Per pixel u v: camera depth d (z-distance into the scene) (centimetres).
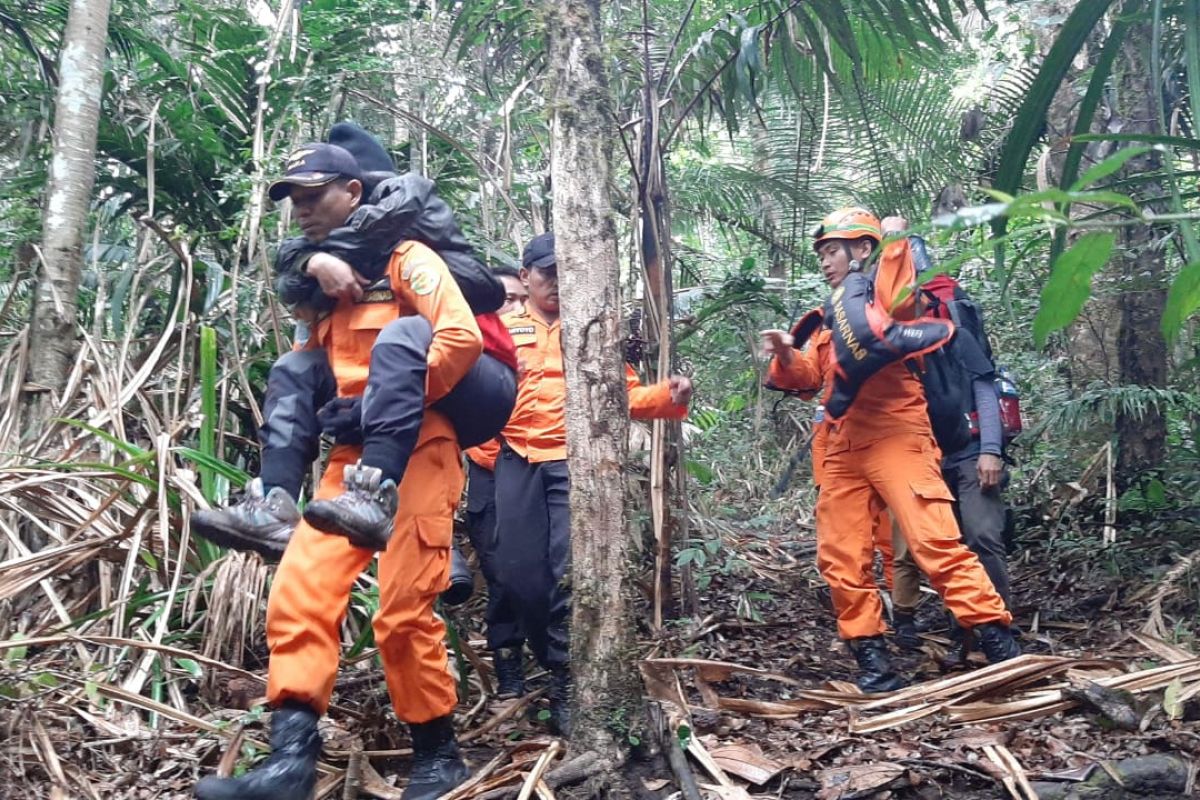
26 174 516
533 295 390
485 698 351
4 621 352
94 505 377
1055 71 257
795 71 507
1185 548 505
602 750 266
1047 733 306
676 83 467
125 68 541
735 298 507
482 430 282
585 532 273
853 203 791
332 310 278
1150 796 270
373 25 566
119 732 300
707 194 785
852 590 391
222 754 291
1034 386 617
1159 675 325
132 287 479
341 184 275
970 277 671
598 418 273
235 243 509
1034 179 629
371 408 249
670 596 439
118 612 335
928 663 434
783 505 745
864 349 378
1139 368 565
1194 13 229
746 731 320
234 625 346
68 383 410
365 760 289
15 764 276
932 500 382
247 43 539
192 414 407
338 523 235
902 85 705
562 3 283
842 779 275
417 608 268
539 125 595
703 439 763
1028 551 580
